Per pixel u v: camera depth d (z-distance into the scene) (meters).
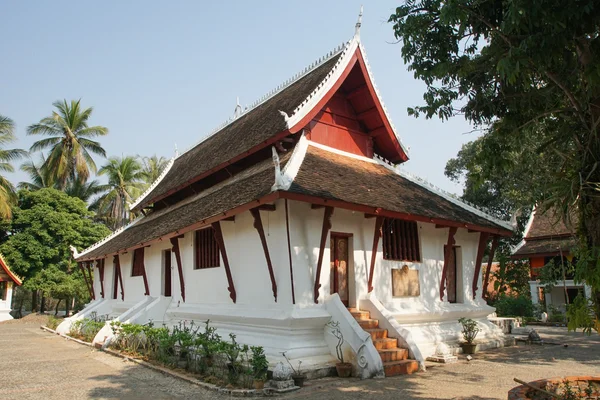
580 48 6.68
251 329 12.52
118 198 43.34
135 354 14.26
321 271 12.17
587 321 6.16
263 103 21.08
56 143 41.22
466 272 16.73
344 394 9.25
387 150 18.02
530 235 29.53
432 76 8.27
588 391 6.70
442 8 7.00
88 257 24.28
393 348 11.98
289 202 11.77
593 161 6.37
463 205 16.89
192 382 10.52
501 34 6.85
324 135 15.73
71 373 12.04
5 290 33.44
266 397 9.10
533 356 14.25
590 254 6.12
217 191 16.52
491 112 8.55
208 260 15.20
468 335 14.83
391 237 14.45
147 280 19.47
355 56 15.78
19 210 34.62
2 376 11.72
